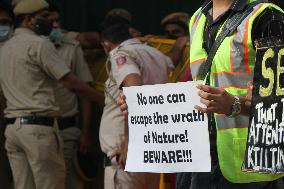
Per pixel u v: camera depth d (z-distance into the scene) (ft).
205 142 25.36
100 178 49.80
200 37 26.53
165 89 25.98
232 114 24.31
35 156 43.80
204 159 25.43
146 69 39.34
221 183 25.84
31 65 44.16
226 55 25.31
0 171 49.11
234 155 25.32
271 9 24.84
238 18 25.36
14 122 44.45
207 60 25.82
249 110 24.52
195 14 27.43
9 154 45.60
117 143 39.17
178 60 45.09
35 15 45.14
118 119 39.32
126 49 39.04
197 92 25.26
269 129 23.65
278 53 23.57
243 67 25.09
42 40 44.19
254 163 24.02
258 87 24.00
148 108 26.55
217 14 26.27
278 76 23.52
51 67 44.16
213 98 23.88
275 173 23.48
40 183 44.06
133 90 26.84
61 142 45.03
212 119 25.95
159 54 40.65
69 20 55.57
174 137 25.98
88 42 51.39
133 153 27.12
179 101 25.76
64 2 55.57
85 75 49.75
